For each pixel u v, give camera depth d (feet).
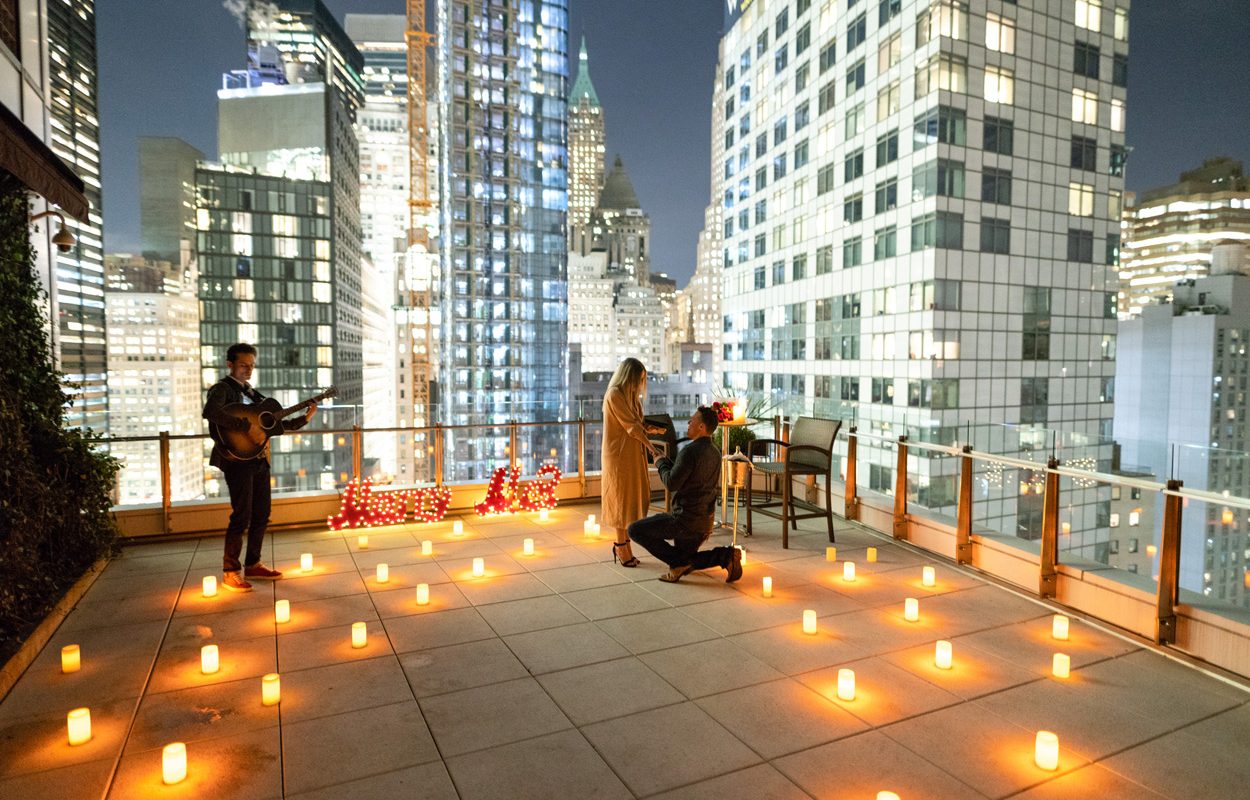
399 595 19.35
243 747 11.59
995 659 15.17
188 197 562.66
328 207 342.23
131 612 18.02
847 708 12.96
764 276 198.29
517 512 29.63
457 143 320.70
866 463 28.63
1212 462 15.14
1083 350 148.25
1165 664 14.96
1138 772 10.93
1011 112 136.26
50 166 20.66
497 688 13.74
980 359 137.49
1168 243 506.48
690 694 13.51
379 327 572.51
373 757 11.30
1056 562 19.01
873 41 147.02
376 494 27.63
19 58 28.37
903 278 140.05
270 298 335.06
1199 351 280.92
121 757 11.31
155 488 33.37
